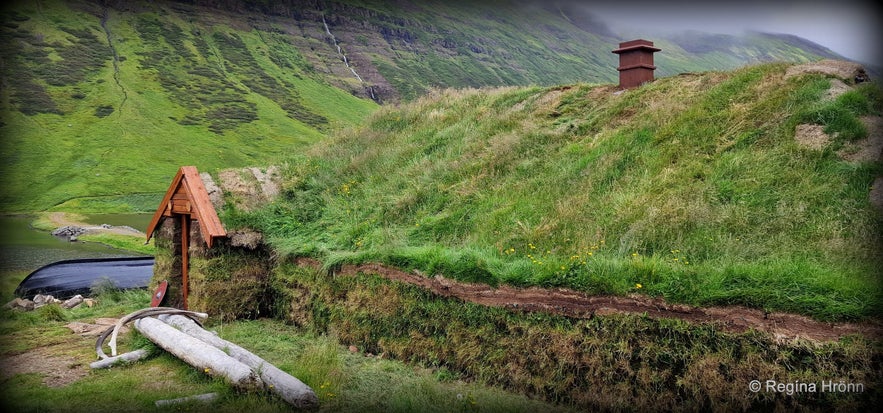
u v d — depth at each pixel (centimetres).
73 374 796
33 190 5700
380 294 898
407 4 19000
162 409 651
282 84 11562
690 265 722
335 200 1260
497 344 755
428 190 1148
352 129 1673
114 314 1166
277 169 1368
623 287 680
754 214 789
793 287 609
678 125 1034
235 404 675
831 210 754
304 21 15750
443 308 816
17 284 1677
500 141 1228
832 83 961
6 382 750
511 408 662
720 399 592
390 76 13375
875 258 663
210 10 14550
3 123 7406
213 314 1080
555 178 1042
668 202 855
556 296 724
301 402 670
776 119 938
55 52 10200
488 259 823
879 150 803
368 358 870
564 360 691
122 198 5653
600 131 1162
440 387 725
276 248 1123
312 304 1016
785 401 563
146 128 8081
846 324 567
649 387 635
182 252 1155
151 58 11106
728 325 613
